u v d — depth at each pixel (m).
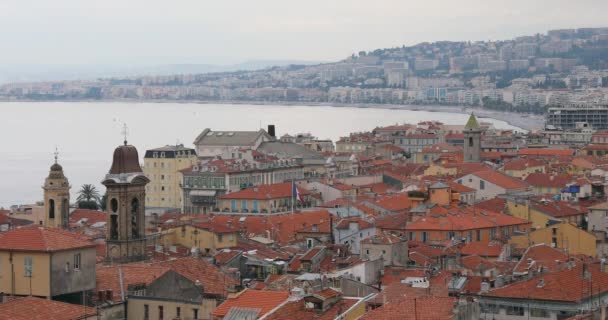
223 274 197.38
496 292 176.62
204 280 188.25
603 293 176.25
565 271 184.00
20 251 174.38
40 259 174.00
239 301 157.88
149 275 187.62
